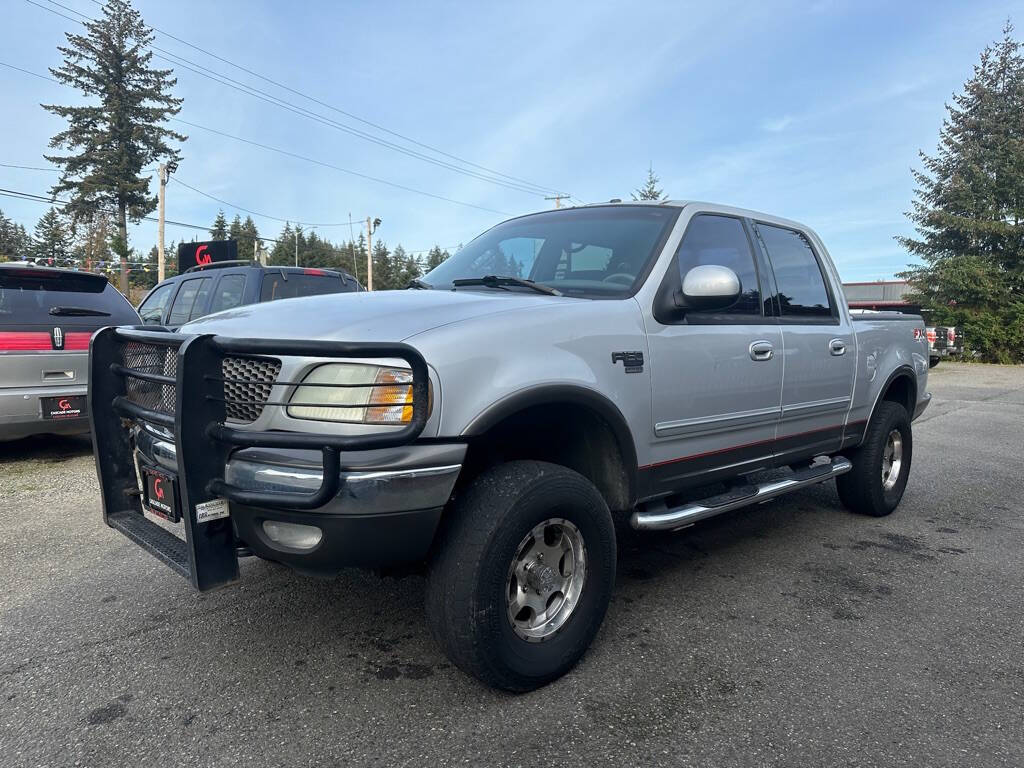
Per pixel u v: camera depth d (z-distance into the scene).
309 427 2.39
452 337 2.49
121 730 2.46
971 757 2.35
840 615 3.48
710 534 4.79
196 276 8.98
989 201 25.48
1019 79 26.20
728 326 3.66
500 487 2.56
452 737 2.42
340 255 101.31
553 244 3.77
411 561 2.51
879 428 5.00
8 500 5.39
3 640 3.14
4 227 84.94
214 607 3.48
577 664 2.94
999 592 3.81
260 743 2.39
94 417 3.01
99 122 51.06
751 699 2.69
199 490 2.39
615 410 2.96
